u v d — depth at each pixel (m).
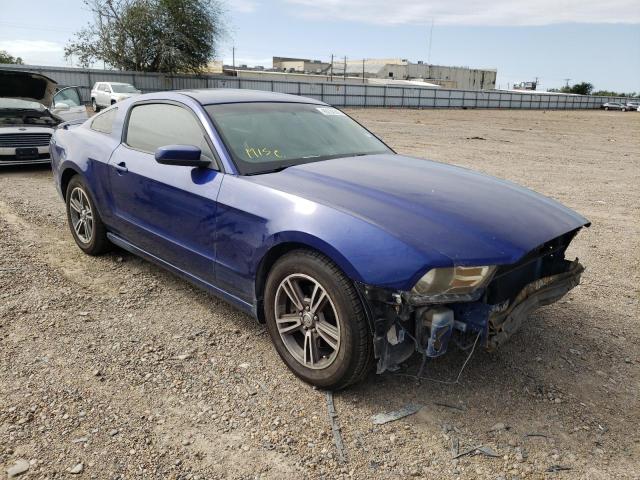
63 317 3.58
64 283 4.15
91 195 4.44
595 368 3.14
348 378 2.67
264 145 3.47
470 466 2.31
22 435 2.41
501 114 47.09
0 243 5.03
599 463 2.35
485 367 3.10
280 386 2.87
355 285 2.52
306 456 2.35
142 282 4.23
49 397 2.70
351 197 2.82
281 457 2.34
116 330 3.43
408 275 2.37
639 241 5.91
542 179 10.09
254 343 3.32
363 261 2.45
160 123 3.90
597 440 2.50
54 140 5.16
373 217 2.61
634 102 81.06
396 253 2.42
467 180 3.38
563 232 2.86
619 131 27.56
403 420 2.61
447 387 2.89
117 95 25.58
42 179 8.59
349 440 2.46
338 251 2.51
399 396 2.79
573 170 11.51
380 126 24.98
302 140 3.70
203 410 2.64
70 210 4.89
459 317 2.57
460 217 2.69
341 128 4.14
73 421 2.52
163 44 40.22
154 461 2.29
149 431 2.48
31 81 10.70
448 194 2.99
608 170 11.70
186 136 3.61
